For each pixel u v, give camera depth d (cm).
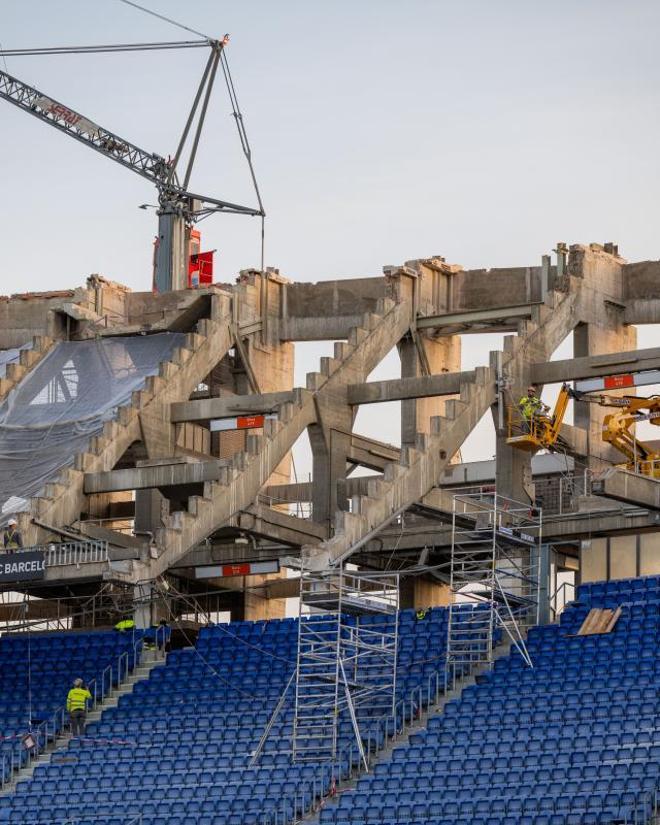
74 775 8519
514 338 9875
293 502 10644
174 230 13862
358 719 8425
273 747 8406
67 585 9769
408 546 9881
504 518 9644
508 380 9788
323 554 9062
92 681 9350
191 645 9919
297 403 10006
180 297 11706
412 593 10169
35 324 12238
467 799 7344
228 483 9600
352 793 7612
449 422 9625
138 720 8950
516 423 9725
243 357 11144
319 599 8950
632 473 8706
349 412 10275
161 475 9850
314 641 8619
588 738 7606
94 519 10731
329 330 11356
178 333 11344
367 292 11300
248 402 10356
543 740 7675
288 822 7656
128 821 7888
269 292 11438
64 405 10894
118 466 11050
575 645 8700
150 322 11656
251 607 10800
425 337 10875
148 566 9312
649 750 7369
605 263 10569
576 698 8062
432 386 10038
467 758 7675
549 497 10319
